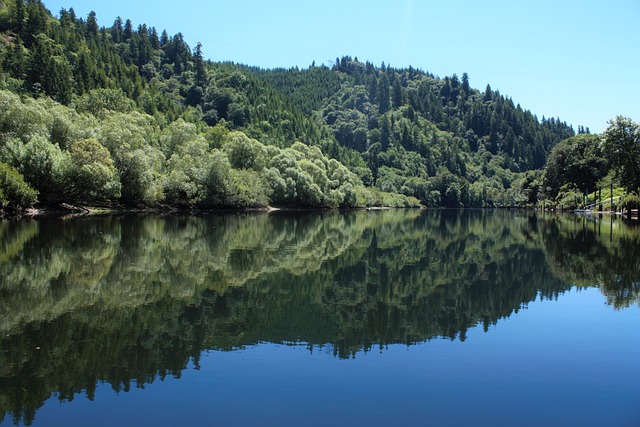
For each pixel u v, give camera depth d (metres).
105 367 11.80
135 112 97.75
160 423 9.19
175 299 18.38
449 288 21.91
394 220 78.12
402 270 26.53
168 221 53.84
